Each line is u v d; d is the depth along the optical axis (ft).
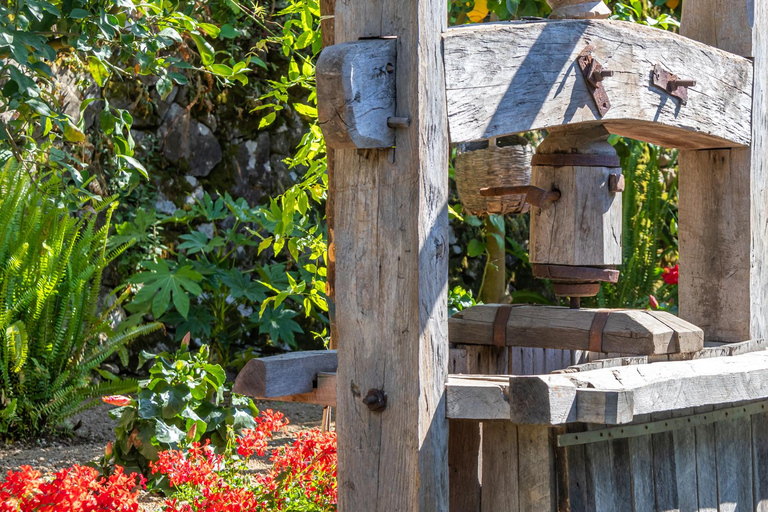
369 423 10.34
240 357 28.81
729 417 13.60
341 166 10.59
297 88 31.09
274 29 30.22
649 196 31.48
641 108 12.40
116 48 25.14
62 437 22.53
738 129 14.47
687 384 11.31
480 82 10.39
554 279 12.94
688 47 13.24
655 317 12.54
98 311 26.76
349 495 10.51
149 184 28.53
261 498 14.29
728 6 14.83
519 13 22.99
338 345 10.68
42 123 20.53
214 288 28.07
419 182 9.87
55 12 16.05
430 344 10.04
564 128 12.80
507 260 32.94
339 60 9.44
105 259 24.06
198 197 29.43
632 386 10.43
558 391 9.62
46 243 22.80
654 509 12.07
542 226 12.85
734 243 14.94
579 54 11.44
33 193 23.21
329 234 14.74
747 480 14.03
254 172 30.48
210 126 29.66
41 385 22.26
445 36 10.07
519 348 13.46
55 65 25.30
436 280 10.11
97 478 18.07
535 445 10.86
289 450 14.73
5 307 21.67
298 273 29.91
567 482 10.80
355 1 10.32
